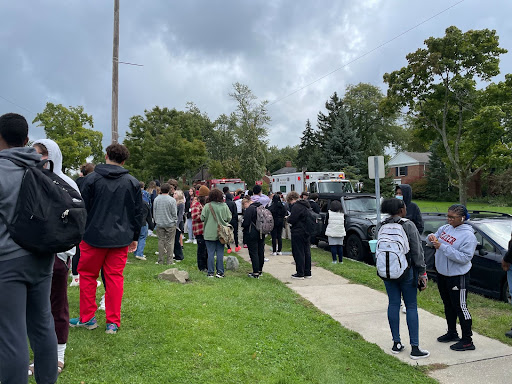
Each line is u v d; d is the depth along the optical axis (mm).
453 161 26766
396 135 62219
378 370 4301
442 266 5004
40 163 2576
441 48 24594
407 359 4625
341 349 4785
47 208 2396
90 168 5852
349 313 6219
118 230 4141
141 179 48156
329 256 11367
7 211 2322
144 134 46250
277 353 4305
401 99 27062
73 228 2508
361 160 46125
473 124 23312
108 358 3734
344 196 12445
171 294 5957
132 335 4273
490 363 4523
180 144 39406
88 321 4363
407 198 7543
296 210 8508
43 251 2387
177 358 3861
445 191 52188
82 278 4293
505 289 6883
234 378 3600
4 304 2295
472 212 8969
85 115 42875
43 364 2699
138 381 3395
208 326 4750
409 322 4676
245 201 11789
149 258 9750
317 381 3762
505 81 23281
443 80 25734
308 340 4891
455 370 4359
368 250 10570
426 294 7285
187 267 8812
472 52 24234
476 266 7258
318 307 6508
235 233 11742
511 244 5141
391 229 4664
